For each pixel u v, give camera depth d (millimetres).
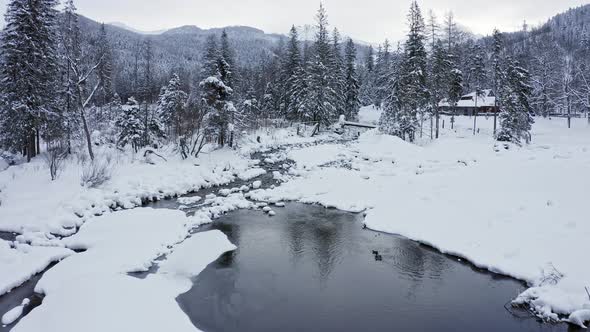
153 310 8242
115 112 44969
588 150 23109
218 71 32594
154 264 11375
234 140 33906
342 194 19922
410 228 14477
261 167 27969
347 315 8750
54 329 7316
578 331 7852
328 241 13734
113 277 9539
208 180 22891
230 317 8570
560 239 10820
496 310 8930
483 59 66188
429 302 9352
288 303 9281
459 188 17078
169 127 37906
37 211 15398
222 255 12281
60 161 22828
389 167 26125
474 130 44250
